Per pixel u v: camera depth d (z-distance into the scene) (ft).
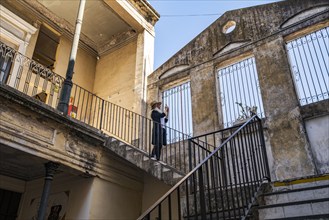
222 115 29.58
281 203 13.60
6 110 18.97
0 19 32.65
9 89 18.78
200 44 34.68
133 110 35.29
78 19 27.61
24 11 36.17
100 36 43.34
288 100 25.55
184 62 35.12
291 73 26.81
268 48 28.84
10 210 27.61
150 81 37.14
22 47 33.76
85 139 23.65
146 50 39.19
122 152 23.72
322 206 12.40
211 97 30.63
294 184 15.11
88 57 43.29
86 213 22.88
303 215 12.62
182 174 19.38
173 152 30.17
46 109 20.71
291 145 24.00
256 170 16.51
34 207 26.96
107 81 40.93
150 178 28.12
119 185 26.11
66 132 22.38
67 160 21.90
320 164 22.63
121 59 41.11
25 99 19.54
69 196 24.93
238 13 32.96
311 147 23.47
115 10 37.91
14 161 23.70
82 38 42.98
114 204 25.03
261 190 15.61
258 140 18.63
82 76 41.16
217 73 32.30
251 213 13.87
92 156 24.09
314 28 27.07
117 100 37.83
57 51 39.14
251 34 30.81
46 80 28.96
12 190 28.14
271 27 29.60
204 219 10.68
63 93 23.68
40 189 27.55
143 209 27.22
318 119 24.03
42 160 21.27
